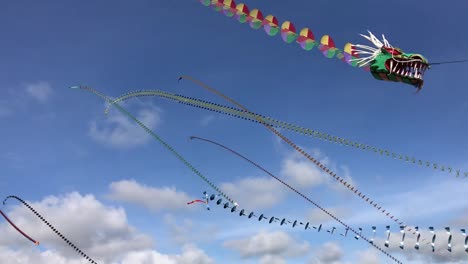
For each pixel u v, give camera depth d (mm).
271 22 32719
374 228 46844
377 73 31250
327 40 31953
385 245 45469
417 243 43625
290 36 32469
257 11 32781
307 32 32250
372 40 31406
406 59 30359
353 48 31688
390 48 30828
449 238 42125
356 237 49469
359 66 31453
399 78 30766
